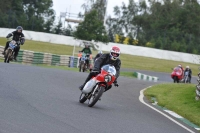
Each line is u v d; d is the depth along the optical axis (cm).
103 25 11150
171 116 2911
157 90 4359
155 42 15588
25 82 3466
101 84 2727
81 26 10938
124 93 4000
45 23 15600
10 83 3234
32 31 14425
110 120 2339
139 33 16088
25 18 15362
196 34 19112
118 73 2809
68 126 1991
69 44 14325
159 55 14500
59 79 4216
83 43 11019
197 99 3509
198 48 15288
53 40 14412
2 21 14625
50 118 2120
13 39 5641
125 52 14425
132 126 2264
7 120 1916
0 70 3984
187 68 8456
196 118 2833
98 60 2817
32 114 2153
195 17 19200
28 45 12588
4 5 16825
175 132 2303
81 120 2195
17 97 2633
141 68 11962
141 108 3094
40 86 3397
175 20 19312
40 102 2578
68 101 2833
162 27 19362
